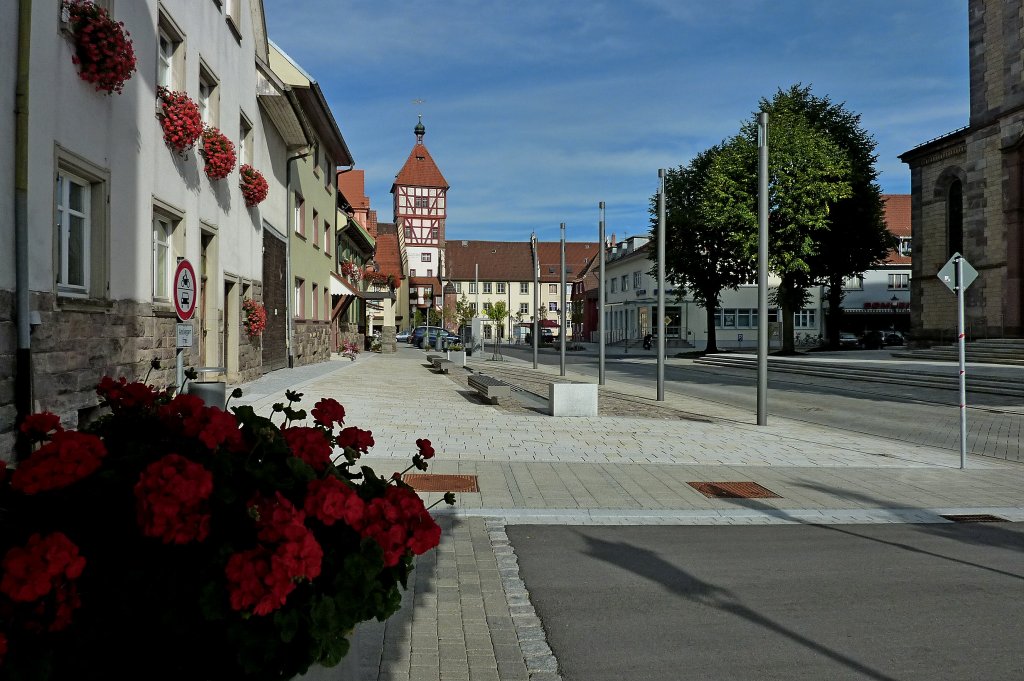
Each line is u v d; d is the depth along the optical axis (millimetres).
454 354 34000
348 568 2488
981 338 34000
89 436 2611
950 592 5258
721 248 46719
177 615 2381
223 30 16328
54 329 8461
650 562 5906
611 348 68938
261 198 18609
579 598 5059
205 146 14664
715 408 18484
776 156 38000
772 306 55438
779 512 7750
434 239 106375
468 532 6703
